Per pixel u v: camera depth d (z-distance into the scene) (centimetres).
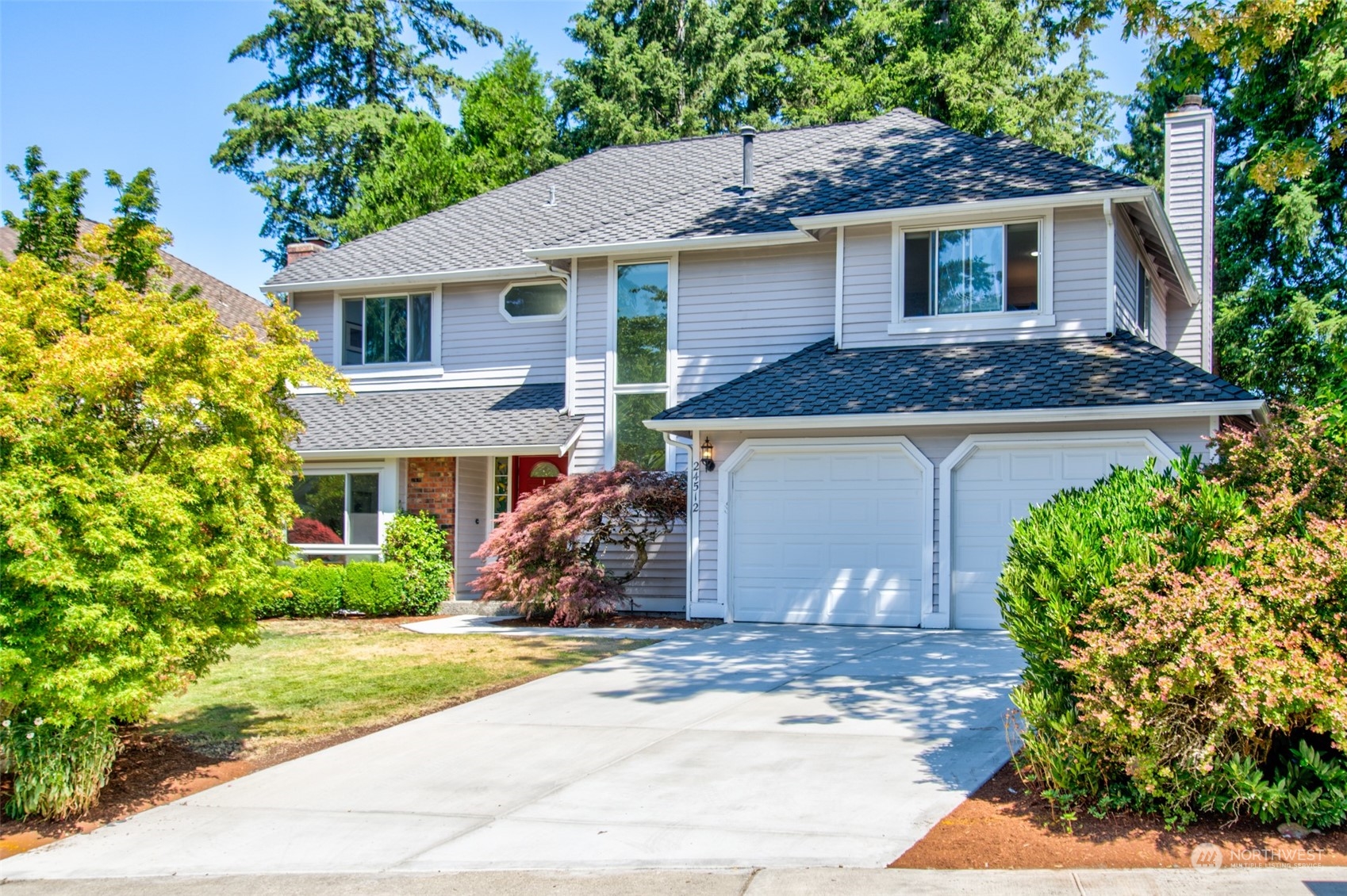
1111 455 1348
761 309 1745
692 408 1525
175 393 735
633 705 959
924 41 3384
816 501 1499
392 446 1828
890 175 1730
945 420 1362
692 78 3584
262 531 802
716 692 998
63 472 696
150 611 721
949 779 684
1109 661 584
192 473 754
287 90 4100
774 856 570
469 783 736
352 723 946
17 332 700
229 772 803
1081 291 1494
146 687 710
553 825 640
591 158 2369
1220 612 568
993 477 1409
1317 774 562
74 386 696
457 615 1806
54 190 867
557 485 1638
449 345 2039
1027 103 3334
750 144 1916
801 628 1443
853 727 834
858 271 1606
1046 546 664
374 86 4150
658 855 582
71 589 667
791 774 710
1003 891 511
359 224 3281
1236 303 2777
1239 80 2838
